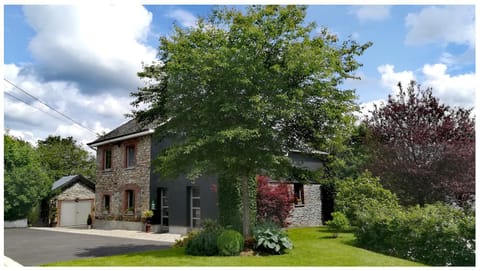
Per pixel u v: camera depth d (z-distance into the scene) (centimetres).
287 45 1066
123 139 2288
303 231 1734
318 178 1248
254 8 1128
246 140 1015
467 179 1391
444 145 1462
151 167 2031
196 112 1062
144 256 1038
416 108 1623
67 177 3138
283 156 1109
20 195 2595
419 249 1045
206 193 1830
